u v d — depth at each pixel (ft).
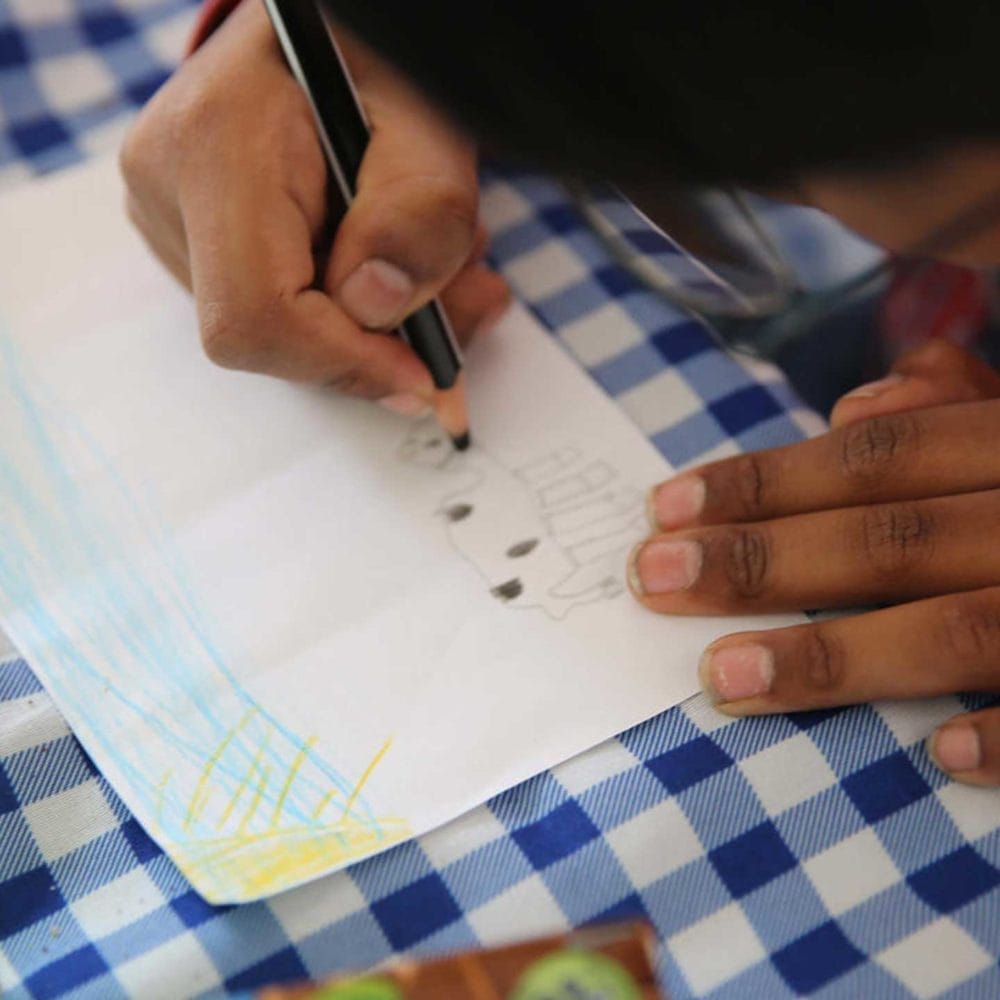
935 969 1.35
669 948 1.38
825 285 1.85
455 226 1.66
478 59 0.80
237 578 1.69
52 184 2.16
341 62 1.61
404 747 1.52
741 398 1.87
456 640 1.61
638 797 1.48
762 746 1.52
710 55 0.81
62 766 1.55
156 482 1.81
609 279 2.02
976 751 1.46
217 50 1.83
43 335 1.98
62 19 2.37
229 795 1.49
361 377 1.74
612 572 1.67
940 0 0.79
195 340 1.97
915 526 1.58
